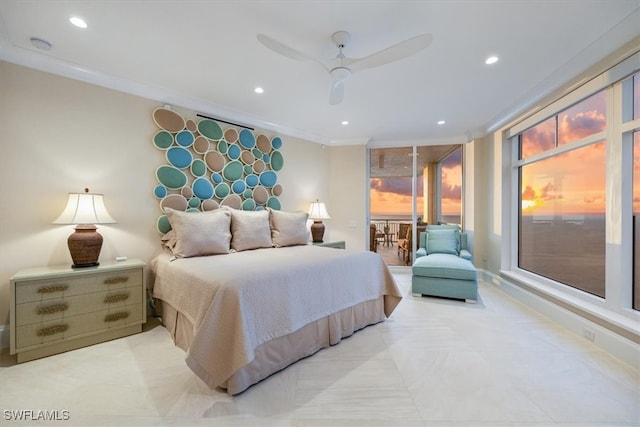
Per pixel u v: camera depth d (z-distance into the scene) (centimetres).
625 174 220
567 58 238
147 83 288
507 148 390
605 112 235
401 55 189
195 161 335
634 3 173
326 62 243
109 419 150
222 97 325
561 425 147
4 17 190
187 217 283
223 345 174
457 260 375
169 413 155
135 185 291
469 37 209
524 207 372
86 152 262
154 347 230
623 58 206
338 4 176
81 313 226
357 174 504
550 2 173
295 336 212
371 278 283
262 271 206
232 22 194
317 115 386
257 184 403
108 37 212
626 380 185
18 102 230
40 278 209
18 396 168
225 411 158
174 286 235
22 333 202
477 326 274
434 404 164
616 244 225
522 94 313
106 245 274
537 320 288
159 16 189
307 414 156
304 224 379
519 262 382
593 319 236
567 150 281
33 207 237
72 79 254
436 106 350
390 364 207
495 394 172
